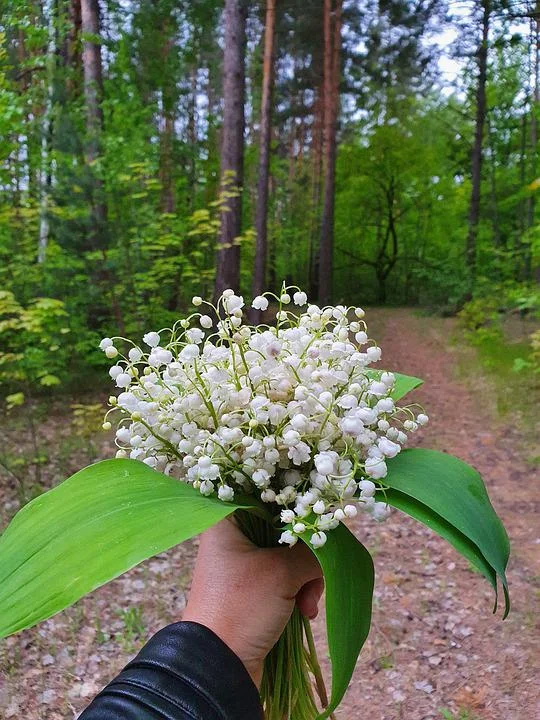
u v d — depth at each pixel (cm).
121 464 86
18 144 593
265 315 682
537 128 1549
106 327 654
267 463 89
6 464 448
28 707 249
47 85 680
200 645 83
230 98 792
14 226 600
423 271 1404
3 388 599
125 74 1134
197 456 92
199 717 76
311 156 2080
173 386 97
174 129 1442
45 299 470
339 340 98
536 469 496
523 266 1182
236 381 93
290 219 1862
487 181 1688
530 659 285
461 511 91
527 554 376
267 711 110
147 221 629
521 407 634
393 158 1961
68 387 612
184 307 734
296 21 1301
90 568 65
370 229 2239
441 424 629
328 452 87
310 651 116
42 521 73
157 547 67
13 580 66
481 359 851
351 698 272
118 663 278
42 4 707
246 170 1664
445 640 303
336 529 91
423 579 356
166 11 1157
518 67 1352
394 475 96
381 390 95
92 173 571
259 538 100
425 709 262
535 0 627
